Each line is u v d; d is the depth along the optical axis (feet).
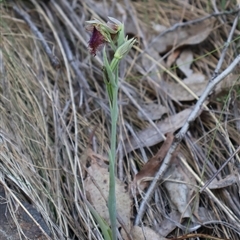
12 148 2.94
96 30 2.28
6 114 3.10
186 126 3.01
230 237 2.82
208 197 2.95
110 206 2.52
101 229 2.64
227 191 2.95
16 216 2.71
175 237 2.82
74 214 2.84
